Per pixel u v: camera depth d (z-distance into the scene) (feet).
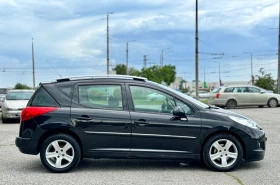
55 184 21.11
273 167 24.99
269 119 57.62
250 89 87.30
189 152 23.81
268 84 206.39
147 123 23.63
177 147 23.79
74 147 23.75
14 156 29.53
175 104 24.18
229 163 23.86
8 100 60.23
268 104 87.97
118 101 24.21
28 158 28.73
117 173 23.63
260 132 24.40
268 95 87.81
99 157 23.88
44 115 23.88
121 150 23.75
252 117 61.16
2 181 21.81
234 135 24.02
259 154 24.04
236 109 83.82
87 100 24.31
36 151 23.86
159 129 23.65
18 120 61.57
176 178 22.24
